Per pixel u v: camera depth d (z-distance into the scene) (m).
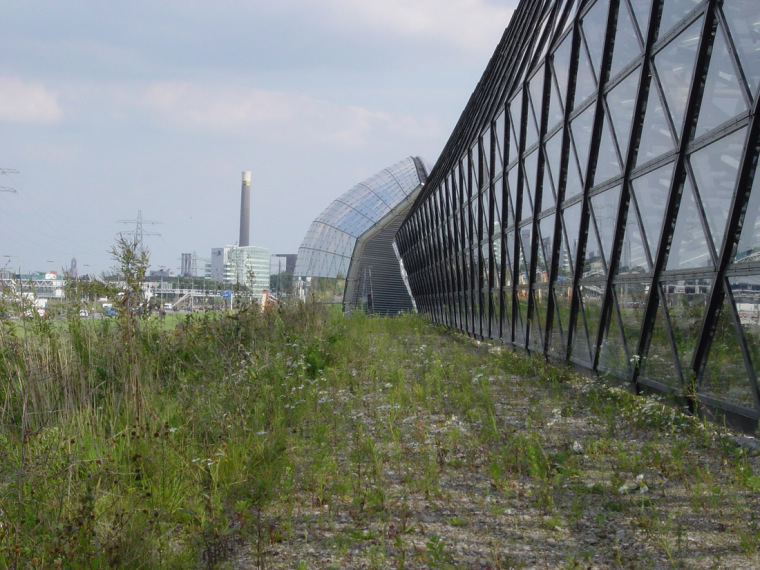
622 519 4.96
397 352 15.57
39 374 7.22
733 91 6.70
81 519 4.40
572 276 11.88
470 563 4.33
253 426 7.56
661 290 8.47
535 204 14.00
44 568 4.15
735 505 4.91
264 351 11.07
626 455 6.46
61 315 9.75
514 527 4.92
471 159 21.17
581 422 8.09
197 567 4.50
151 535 4.61
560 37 12.44
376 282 51.25
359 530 4.90
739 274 6.67
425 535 4.85
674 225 8.14
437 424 8.26
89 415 6.95
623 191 9.50
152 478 5.82
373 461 6.44
